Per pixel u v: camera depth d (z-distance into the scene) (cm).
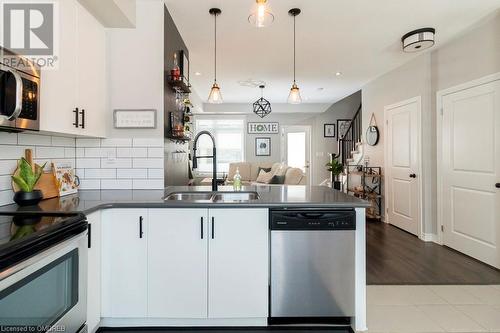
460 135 349
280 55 419
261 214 194
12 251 106
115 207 192
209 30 331
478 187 325
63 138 240
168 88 275
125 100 257
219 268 194
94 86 231
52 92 178
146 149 258
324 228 192
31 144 207
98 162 258
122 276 193
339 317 202
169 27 284
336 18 306
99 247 188
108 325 201
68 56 195
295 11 290
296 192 247
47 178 212
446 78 372
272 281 194
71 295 147
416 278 284
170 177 287
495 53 301
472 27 326
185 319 201
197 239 193
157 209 193
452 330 202
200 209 193
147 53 257
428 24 320
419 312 224
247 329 203
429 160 406
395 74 477
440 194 385
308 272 193
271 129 861
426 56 403
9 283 104
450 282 275
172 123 283
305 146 860
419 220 415
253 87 619
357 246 196
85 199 205
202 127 865
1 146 185
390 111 489
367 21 313
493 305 234
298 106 830
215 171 266
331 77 536
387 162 499
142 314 194
